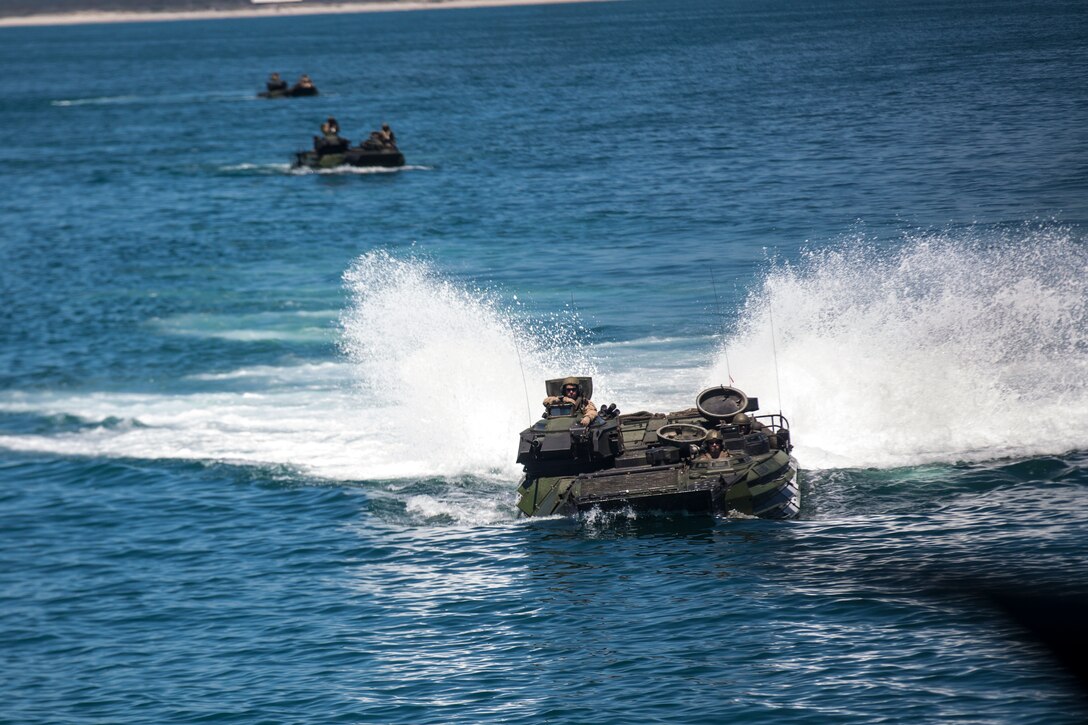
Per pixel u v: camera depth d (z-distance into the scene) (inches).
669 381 2092.8
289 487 1852.9
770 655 1182.3
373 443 2000.5
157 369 2571.4
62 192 5698.8
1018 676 1088.2
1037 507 1515.7
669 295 2628.0
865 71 7219.5
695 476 1616.6
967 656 1136.2
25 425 2267.5
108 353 2746.1
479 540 1592.0
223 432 2127.2
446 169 5295.3
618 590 1382.9
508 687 1171.9
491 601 1386.6
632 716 1090.1
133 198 5344.5
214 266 3676.2
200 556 1625.2
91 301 3324.3
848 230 3004.4
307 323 2839.6
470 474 1846.7
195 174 6013.8
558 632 1285.7
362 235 3912.4
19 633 1424.7
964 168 3656.5
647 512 1610.5
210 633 1379.2
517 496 1749.5
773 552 1450.5
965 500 1567.4
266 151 6850.4
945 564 1362.0
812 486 1670.8
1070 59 6358.3
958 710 1041.5
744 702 1095.0
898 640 1182.9
